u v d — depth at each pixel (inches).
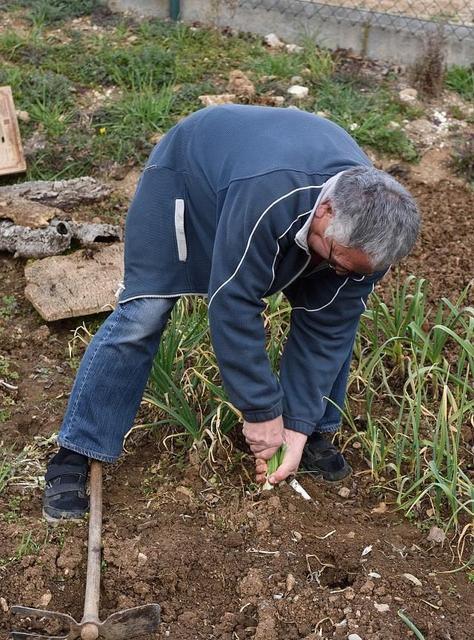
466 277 189.2
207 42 265.3
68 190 202.4
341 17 268.1
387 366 162.9
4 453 142.8
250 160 105.4
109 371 124.6
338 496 139.3
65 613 117.6
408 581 122.6
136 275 122.6
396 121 239.8
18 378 160.1
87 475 134.2
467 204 214.5
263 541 128.3
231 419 142.4
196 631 115.5
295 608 118.1
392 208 97.8
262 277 105.5
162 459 143.2
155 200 119.3
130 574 121.0
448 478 133.4
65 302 171.8
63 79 241.8
